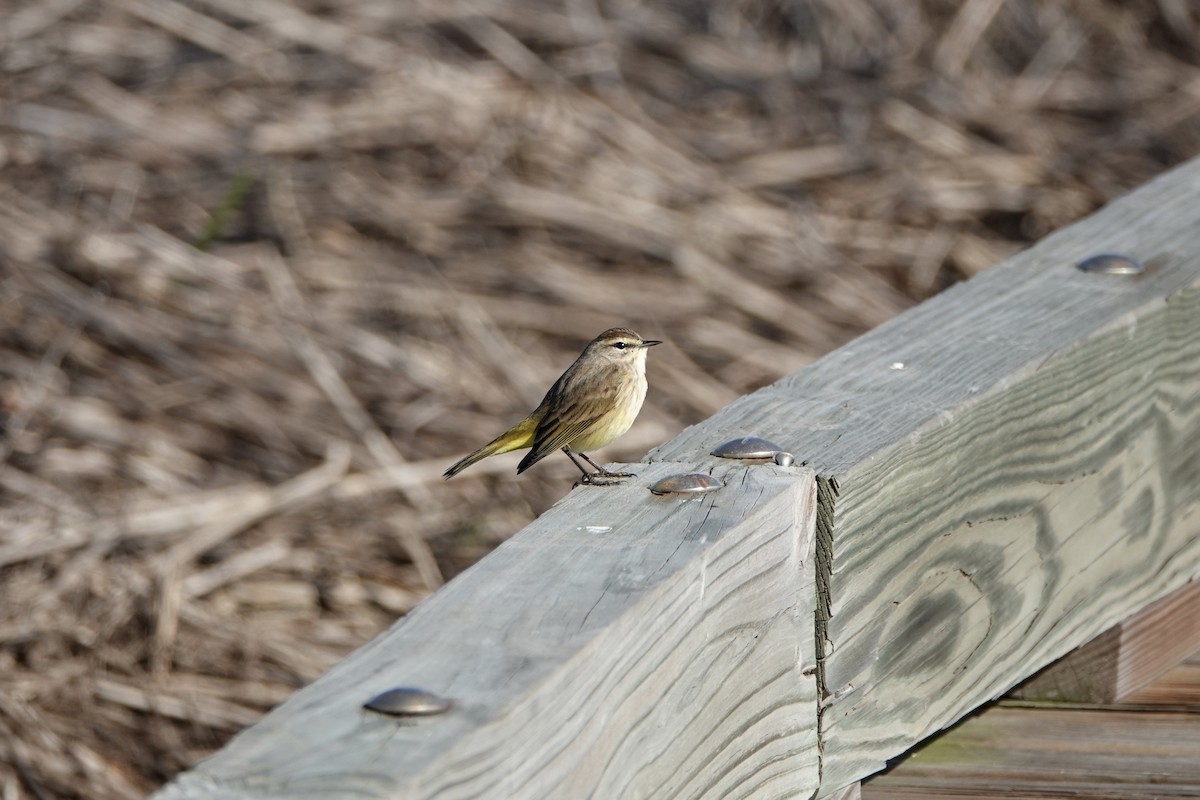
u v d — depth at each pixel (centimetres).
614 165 1647
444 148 1655
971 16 2059
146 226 1516
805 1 2034
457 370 1358
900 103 1853
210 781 260
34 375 1323
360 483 1218
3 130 1658
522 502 1232
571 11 1958
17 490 1198
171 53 1819
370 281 1463
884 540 437
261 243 1518
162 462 1240
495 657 308
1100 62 2014
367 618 1098
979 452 475
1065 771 531
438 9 1909
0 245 1471
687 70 1894
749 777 404
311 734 276
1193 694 575
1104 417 531
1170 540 579
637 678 340
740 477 414
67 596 1097
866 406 466
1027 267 604
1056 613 523
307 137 1658
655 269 1509
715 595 375
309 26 1845
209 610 1094
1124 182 1706
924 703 467
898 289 1518
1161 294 555
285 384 1327
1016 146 1778
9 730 970
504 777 288
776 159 1717
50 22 1861
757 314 1447
